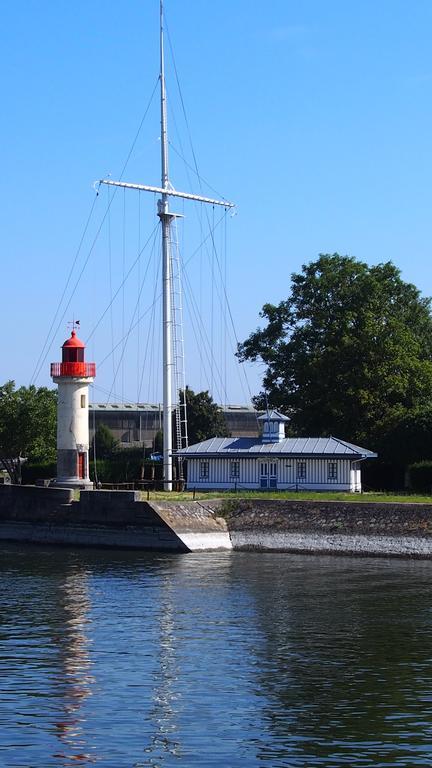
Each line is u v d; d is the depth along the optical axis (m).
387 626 48.81
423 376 105.44
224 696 37.38
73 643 45.12
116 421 160.12
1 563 70.19
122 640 45.72
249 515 78.88
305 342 111.38
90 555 74.81
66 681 39.12
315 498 80.38
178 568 67.12
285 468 90.38
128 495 79.12
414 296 116.19
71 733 33.44
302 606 53.56
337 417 105.44
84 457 95.31
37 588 59.00
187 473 93.50
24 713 35.31
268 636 46.66
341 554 73.75
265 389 113.31
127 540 79.00
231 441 93.12
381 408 104.25
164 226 98.75
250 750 32.00
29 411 114.50
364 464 101.06
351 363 105.75
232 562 70.06
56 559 72.44
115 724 34.31
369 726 34.16
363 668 41.25
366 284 109.88
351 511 75.88
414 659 42.62
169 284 98.56
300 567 67.44
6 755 31.52
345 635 46.94
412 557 71.88
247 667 41.25
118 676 39.84
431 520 73.44
